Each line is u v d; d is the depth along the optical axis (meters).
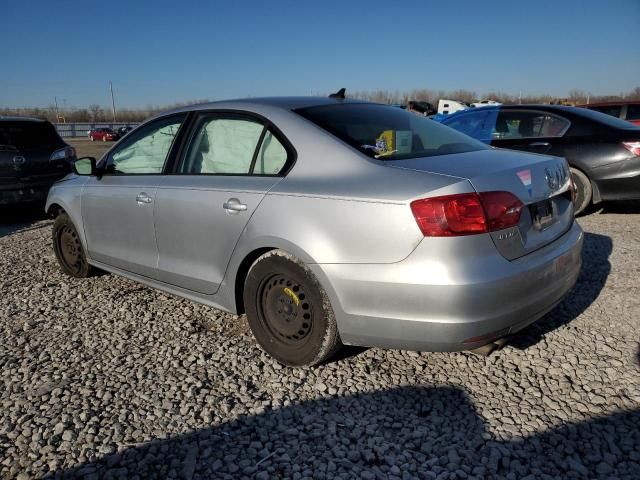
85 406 2.68
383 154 2.79
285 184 2.85
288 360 2.96
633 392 2.68
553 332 3.35
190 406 2.66
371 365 3.00
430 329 2.42
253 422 2.52
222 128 3.37
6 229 7.40
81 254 4.61
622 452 2.25
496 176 2.51
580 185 6.46
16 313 3.96
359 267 2.53
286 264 2.80
